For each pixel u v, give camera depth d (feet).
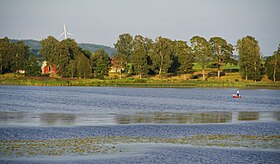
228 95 501.56
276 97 472.03
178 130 185.68
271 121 227.20
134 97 443.32
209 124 209.26
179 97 452.76
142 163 123.13
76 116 239.71
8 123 198.49
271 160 129.49
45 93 498.69
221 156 133.28
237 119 235.40
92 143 148.46
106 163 122.11
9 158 123.85
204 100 408.67
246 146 148.97
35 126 189.78
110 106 320.09
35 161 121.70
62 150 135.54
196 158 130.11
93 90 597.52
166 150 139.95
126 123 208.33
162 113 268.00
